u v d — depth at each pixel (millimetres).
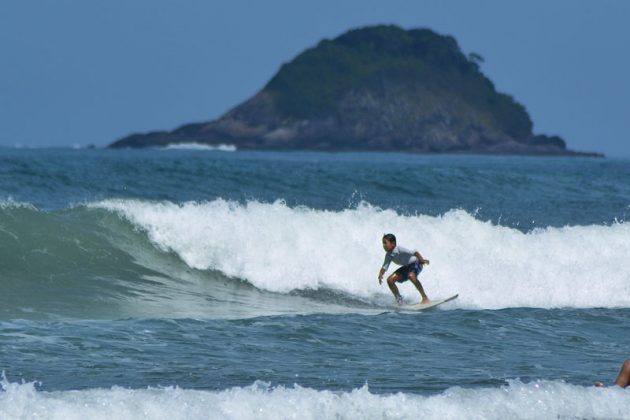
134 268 62188
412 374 37062
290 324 46594
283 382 35000
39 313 48438
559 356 42031
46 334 41250
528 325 49156
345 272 66250
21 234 61062
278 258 66000
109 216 67438
